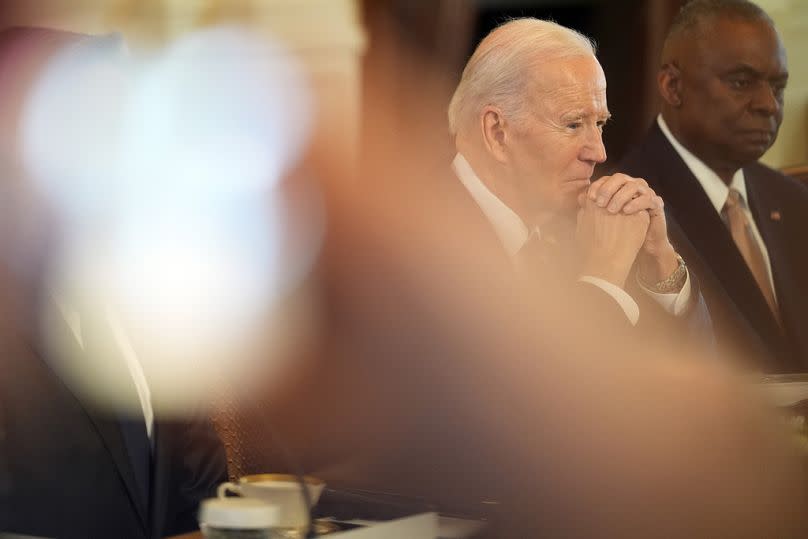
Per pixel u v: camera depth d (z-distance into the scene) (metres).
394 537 3.27
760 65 5.85
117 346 4.48
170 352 4.73
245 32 11.96
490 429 4.45
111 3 11.27
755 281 5.82
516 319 4.64
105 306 4.54
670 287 5.14
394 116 11.62
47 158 4.37
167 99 11.73
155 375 4.63
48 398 4.21
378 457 4.64
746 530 3.80
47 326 4.29
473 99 5.04
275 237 11.23
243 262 10.61
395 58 11.54
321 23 11.81
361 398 4.79
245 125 11.98
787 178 6.45
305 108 11.85
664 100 6.16
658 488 3.91
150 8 11.66
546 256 5.04
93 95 4.43
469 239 4.87
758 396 3.98
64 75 4.40
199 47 11.85
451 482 4.44
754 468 3.86
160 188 10.97
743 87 5.88
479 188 5.05
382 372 4.76
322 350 8.18
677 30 6.06
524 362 4.51
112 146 4.50
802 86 7.90
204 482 4.64
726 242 5.86
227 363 7.80
